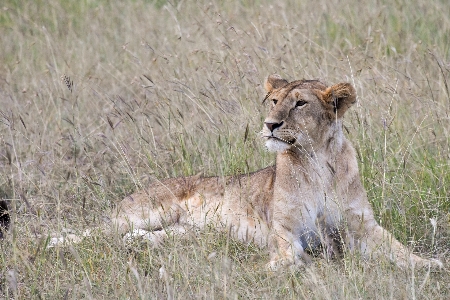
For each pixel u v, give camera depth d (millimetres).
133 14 20531
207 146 12875
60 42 19625
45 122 14047
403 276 8961
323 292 8414
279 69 13969
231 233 10586
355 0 18000
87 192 11836
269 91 10711
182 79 14430
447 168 11789
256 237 10789
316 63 14250
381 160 11719
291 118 9930
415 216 10891
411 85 13992
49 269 9539
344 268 9586
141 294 8359
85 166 12680
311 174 10211
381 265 9273
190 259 9641
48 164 12617
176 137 12914
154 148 12555
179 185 11594
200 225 11156
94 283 9359
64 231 10281
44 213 11062
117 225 10398
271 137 9945
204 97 13539
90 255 9938
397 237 10617
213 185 11406
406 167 11883
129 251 10234
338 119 10195
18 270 9617
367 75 14148
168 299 8023
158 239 10609
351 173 10250
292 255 9617
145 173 12188
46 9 21766
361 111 12477
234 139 12523
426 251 10438
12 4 22500
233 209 11039
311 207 10250
